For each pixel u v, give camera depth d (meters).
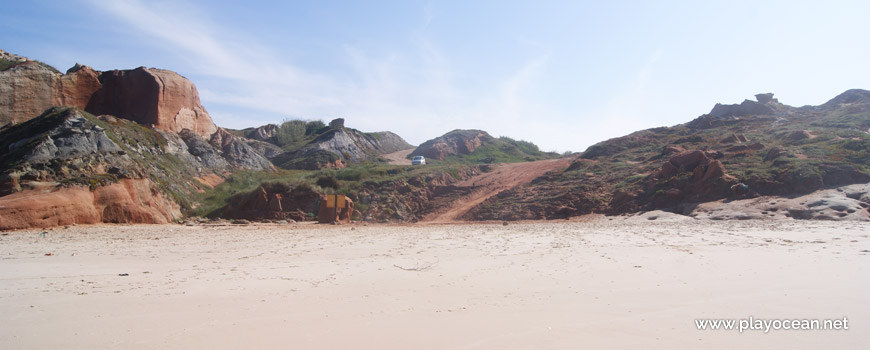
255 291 8.39
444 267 10.84
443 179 42.47
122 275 10.09
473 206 34.72
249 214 33.31
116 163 30.67
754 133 40.34
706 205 25.03
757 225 18.48
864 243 12.71
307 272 10.38
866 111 42.06
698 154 30.19
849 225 17.06
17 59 46.91
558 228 21.16
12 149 30.80
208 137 52.19
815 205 21.47
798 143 32.62
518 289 8.36
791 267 9.52
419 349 5.44
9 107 40.16
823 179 24.19
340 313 6.91
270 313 6.92
